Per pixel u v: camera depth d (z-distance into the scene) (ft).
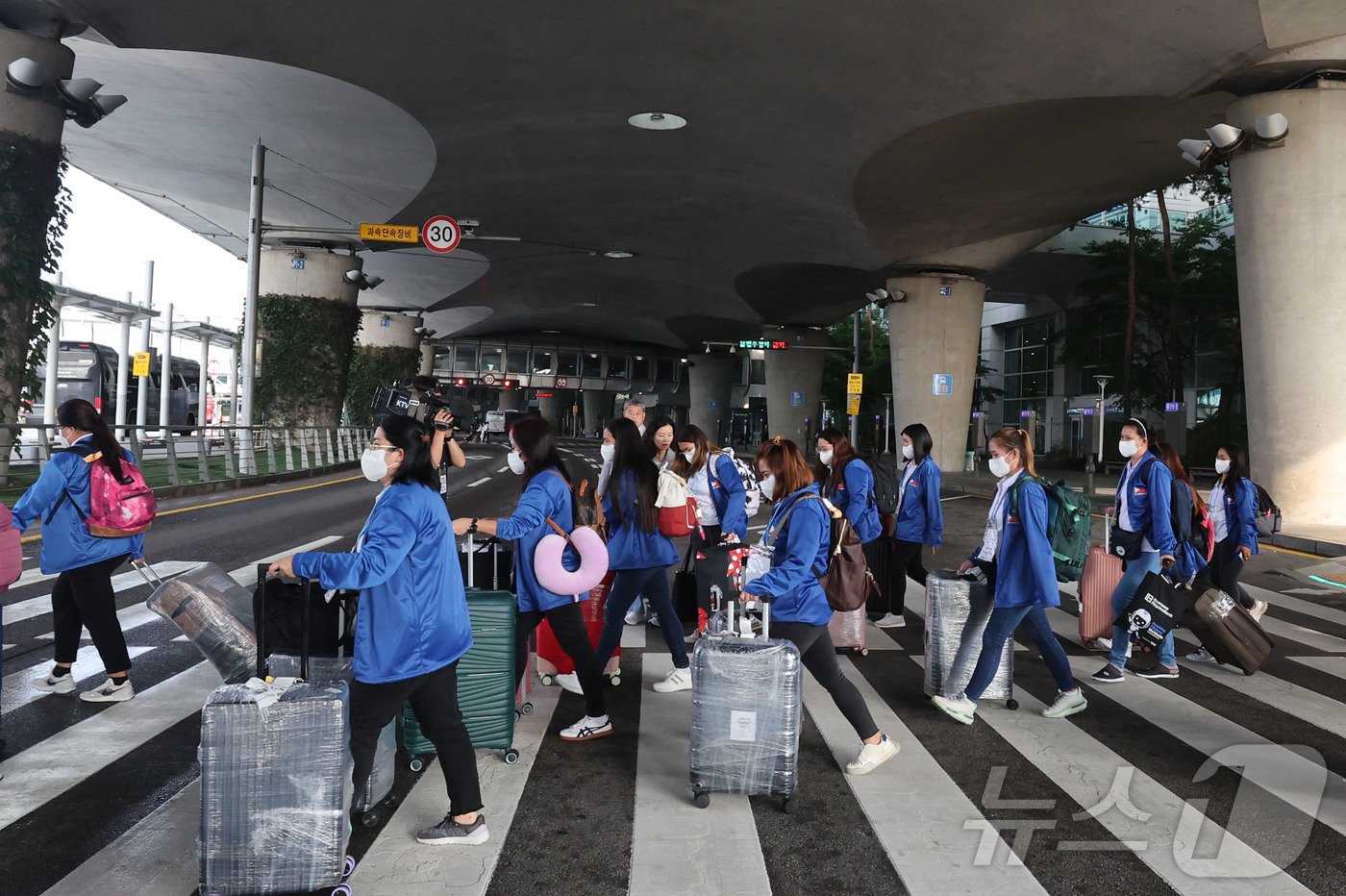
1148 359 139.74
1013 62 53.62
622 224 107.96
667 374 298.76
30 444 50.42
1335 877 11.40
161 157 92.07
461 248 123.34
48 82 47.47
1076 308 165.78
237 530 43.19
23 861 11.38
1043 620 17.98
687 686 19.58
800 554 13.93
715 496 21.49
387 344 171.73
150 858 11.52
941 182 77.25
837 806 13.53
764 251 113.09
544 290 172.86
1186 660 23.17
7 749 15.26
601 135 74.38
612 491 17.76
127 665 18.03
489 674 15.08
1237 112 54.08
